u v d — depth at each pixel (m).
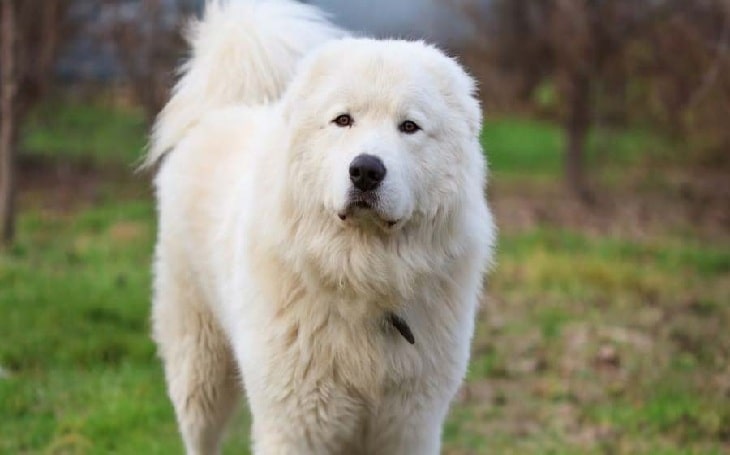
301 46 5.81
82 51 15.31
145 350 7.92
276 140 4.54
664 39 13.38
